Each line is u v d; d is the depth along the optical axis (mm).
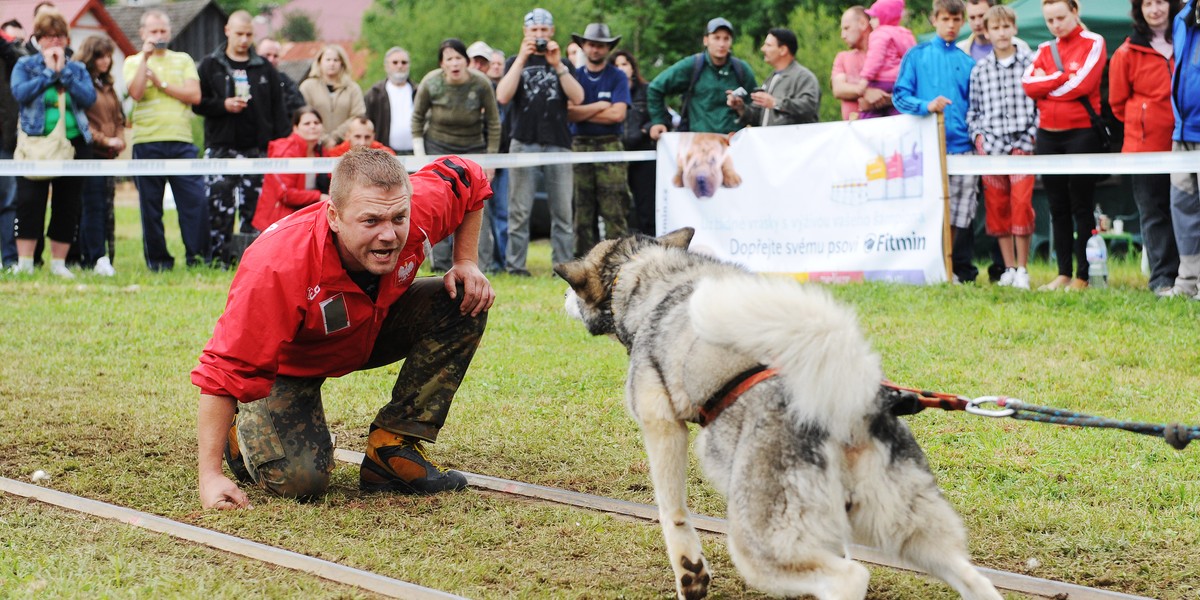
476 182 4551
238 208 11164
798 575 2949
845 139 9188
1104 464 4664
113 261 11539
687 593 3373
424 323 4539
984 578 2928
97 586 3246
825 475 2979
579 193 10469
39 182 9883
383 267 3947
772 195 9562
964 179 9031
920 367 6340
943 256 8789
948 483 4504
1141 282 9258
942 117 8703
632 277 3957
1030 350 6688
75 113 9906
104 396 5809
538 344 7242
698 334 3166
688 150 9898
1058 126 8359
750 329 2957
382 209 3812
